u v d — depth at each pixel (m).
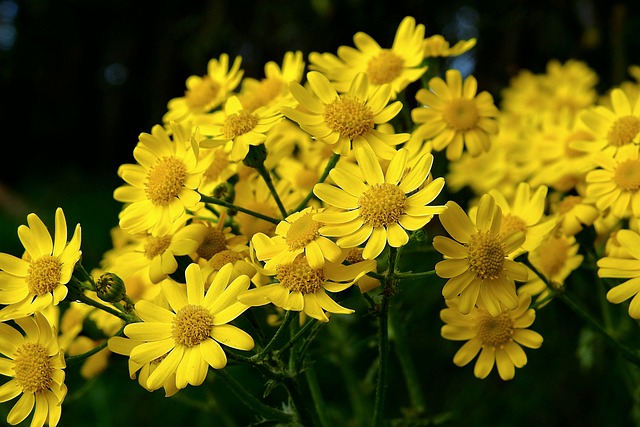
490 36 0.70
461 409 0.52
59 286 0.31
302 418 0.32
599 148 0.36
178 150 0.32
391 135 0.32
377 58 0.37
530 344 0.32
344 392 0.53
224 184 0.33
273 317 0.33
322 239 0.29
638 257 0.31
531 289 0.34
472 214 0.33
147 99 1.35
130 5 1.22
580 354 0.39
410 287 0.45
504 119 0.48
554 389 0.52
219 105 0.37
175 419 0.53
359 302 0.39
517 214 0.33
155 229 0.31
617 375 0.48
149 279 0.33
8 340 0.31
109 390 0.55
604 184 0.34
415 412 0.37
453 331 0.33
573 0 0.68
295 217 0.30
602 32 0.67
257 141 0.32
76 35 1.30
